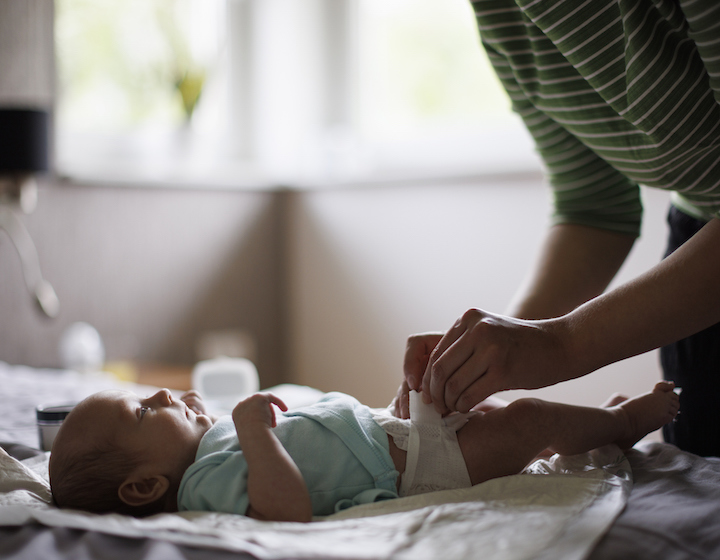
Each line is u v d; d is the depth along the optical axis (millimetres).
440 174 2828
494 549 667
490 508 782
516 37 1104
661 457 1006
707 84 896
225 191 3283
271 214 3447
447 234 2850
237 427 884
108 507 916
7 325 2652
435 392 899
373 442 942
